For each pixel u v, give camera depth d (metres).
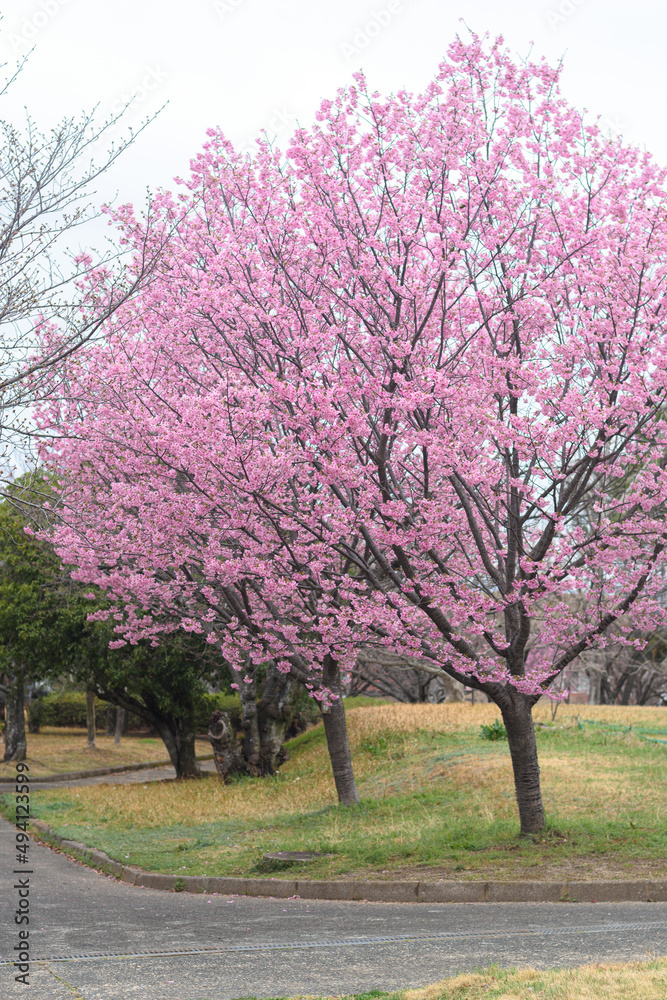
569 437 10.71
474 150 11.84
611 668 41.12
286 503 12.12
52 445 14.21
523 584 11.26
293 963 7.15
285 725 25.02
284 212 12.91
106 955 7.57
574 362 11.45
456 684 35.56
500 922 8.49
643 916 8.40
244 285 12.38
